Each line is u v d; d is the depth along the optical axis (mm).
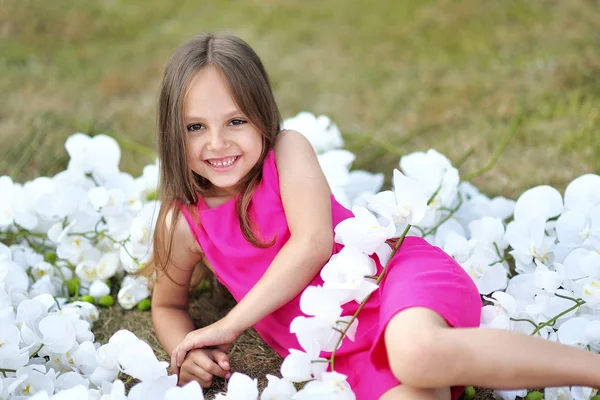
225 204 1742
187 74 1646
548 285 1656
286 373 1430
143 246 1974
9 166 2684
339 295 1520
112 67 3650
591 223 1910
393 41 3754
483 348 1288
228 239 1722
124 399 1418
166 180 1767
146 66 3650
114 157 2203
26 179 2605
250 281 1715
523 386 1304
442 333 1308
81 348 1645
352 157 2299
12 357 1546
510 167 2568
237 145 1664
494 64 3357
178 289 1867
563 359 1290
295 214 1659
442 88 3230
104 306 2045
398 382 1392
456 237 1904
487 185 2473
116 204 2043
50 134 2936
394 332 1350
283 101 3258
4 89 3418
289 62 3635
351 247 1557
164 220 1778
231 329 1577
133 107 3238
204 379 1595
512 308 1611
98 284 2027
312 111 3154
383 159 2715
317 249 1610
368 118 3061
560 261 1854
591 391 1495
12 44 3871
